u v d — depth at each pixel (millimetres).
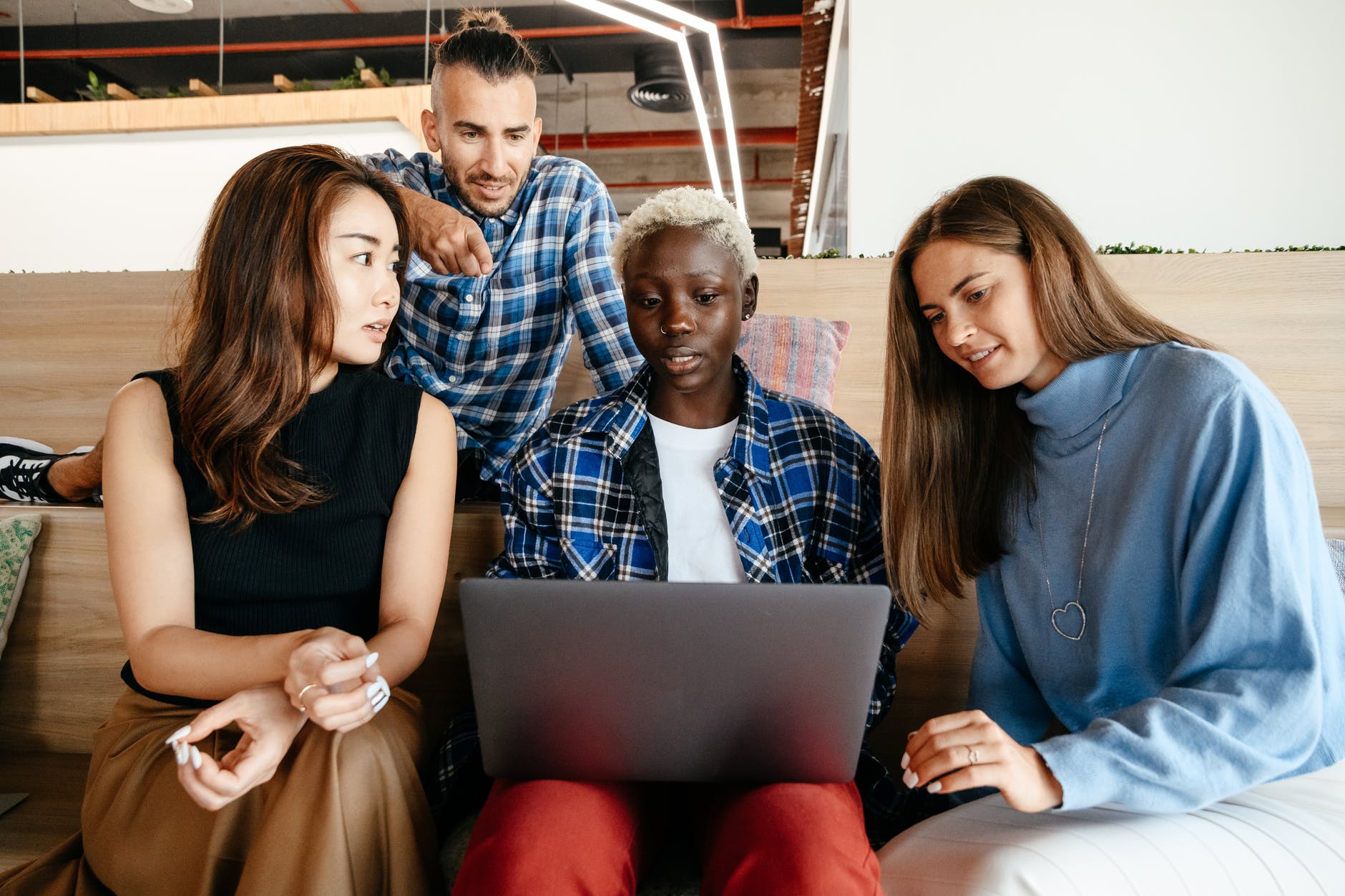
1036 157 3730
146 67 6750
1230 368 934
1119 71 3682
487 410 1650
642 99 6469
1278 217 3564
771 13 5656
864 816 1103
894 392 1127
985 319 1003
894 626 1123
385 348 1596
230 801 761
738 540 1080
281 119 3574
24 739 1334
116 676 1315
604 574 1111
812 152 6168
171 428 979
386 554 1021
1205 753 796
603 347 1557
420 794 892
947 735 781
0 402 2121
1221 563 885
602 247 1562
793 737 757
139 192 3719
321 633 819
